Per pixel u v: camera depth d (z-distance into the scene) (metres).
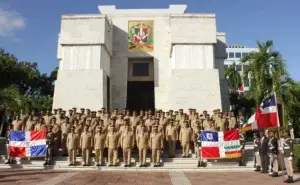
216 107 24.66
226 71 44.94
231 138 16.72
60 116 19.00
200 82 25.16
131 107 28.73
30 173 14.44
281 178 13.36
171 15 26.42
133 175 14.05
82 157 16.59
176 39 25.98
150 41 29.12
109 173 14.69
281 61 27.00
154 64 28.64
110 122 18.09
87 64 25.50
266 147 15.06
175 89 25.05
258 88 26.95
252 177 13.66
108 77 27.91
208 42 25.88
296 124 27.66
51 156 17.05
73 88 24.98
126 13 29.78
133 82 29.34
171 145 17.47
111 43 28.94
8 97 31.05
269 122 14.48
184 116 18.89
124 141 16.33
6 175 13.73
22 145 17.09
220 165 16.61
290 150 12.73
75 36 25.89
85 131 16.67
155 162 16.38
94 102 24.70
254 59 27.55
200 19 26.34
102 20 26.14
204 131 16.66
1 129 31.27
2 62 34.56
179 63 25.66
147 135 16.56
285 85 27.83
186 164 16.59
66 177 13.20
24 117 19.30
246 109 36.69
